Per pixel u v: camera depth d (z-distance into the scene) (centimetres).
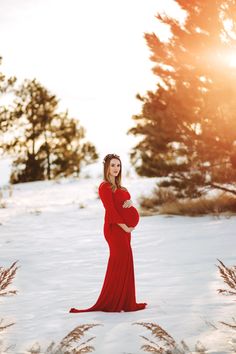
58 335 495
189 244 1032
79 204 2092
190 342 451
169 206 1600
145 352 436
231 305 573
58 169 4375
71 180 3669
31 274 836
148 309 582
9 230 1403
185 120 1427
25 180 4219
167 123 1455
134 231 1266
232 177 1452
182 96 1410
